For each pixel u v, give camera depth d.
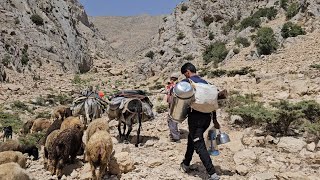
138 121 10.29
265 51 35.88
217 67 38.78
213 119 7.61
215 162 8.59
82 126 9.62
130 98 10.40
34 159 9.58
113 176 7.82
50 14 59.34
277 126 10.80
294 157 8.64
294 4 41.50
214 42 47.22
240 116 12.11
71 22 64.12
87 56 62.84
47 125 15.80
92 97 11.80
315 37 34.50
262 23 43.53
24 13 53.28
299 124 11.07
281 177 7.38
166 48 48.00
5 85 35.03
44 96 32.28
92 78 49.75
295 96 16.19
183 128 12.09
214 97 7.18
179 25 50.28
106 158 7.32
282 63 30.44
